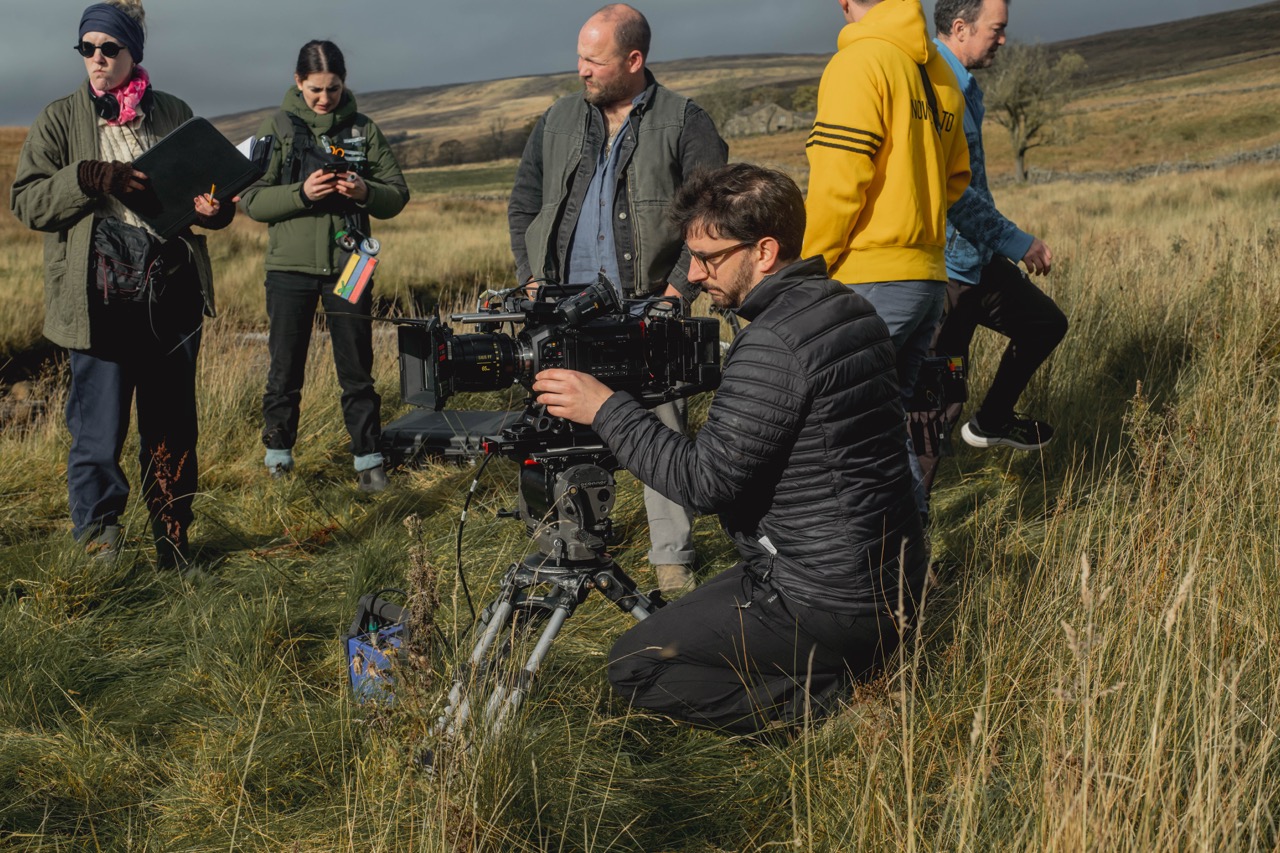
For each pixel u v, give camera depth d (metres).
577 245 3.60
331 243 4.46
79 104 3.45
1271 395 4.36
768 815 2.26
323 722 2.55
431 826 1.98
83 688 2.83
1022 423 4.17
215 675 2.81
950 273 3.83
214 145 3.43
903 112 2.95
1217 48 187.50
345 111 4.57
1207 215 15.77
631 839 2.19
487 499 4.31
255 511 4.29
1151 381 5.06
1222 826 1.71
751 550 2.52
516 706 2.30
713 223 2.33
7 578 3.44
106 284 3.35
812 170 2.99
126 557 3.55
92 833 2.21
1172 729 2.06
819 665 2.47
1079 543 2.98
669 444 2.28
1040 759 2.18
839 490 2.33
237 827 2.21
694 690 2.51
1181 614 2.33
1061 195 31.42
